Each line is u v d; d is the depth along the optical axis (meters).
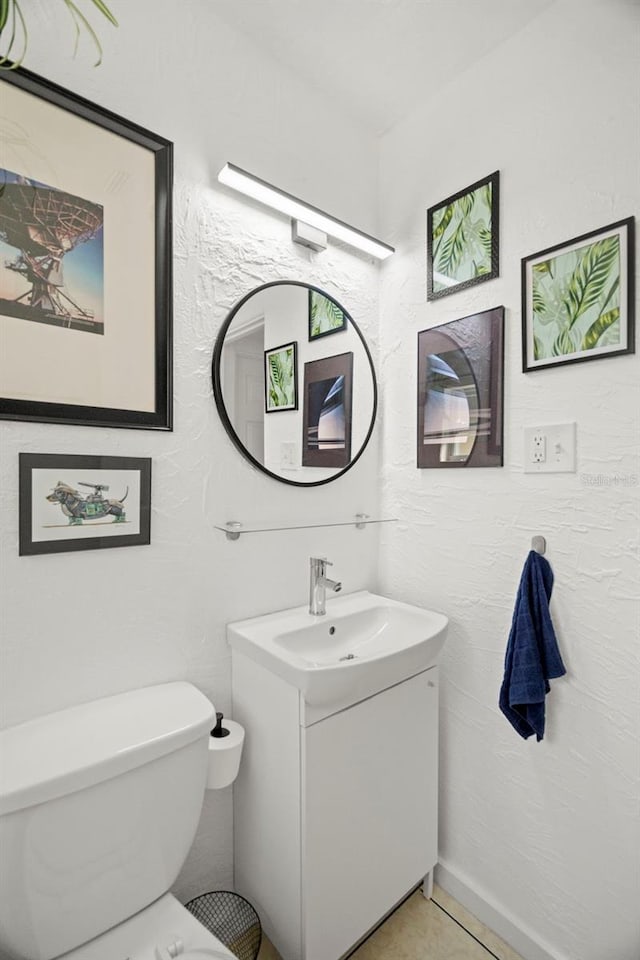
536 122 1.28
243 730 1.22
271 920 1.22
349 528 1.64
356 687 1.15
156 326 1.18
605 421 1.16
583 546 1.20
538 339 1.28
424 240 1.58
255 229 1.38
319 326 1.52
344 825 1.19
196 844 1.28
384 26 1.30
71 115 1.05
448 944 1.33
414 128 1.60
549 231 1.26
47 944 0.87
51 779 0.83
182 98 1.23
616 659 1.15
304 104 1.49
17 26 0.98
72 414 1.05
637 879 1.12
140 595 1.17
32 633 1.02
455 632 1.49
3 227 0.97
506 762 1.36
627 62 1.12
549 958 1.25
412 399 1.62
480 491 1.42
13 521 0.99
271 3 1.24
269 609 1.42
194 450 1.25
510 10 1.25
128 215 1.13
